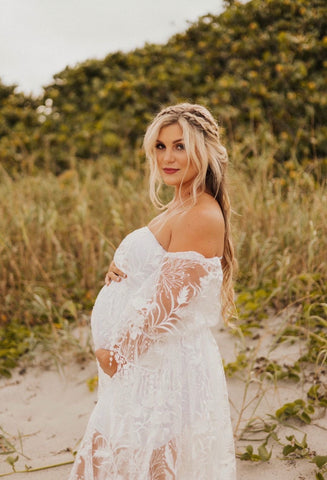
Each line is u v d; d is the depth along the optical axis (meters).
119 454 1.94
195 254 1.91
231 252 2.25
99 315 2.17
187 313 1.93
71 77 8.76
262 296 4.15
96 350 2.09
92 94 8.53
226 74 7.09
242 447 2.74
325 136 6.10
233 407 3.14
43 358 4.05
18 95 9.18
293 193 4.98
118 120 7.93
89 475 2.02
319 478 2.36
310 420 2.82
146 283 2.01
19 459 2.87
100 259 4.83
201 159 2.00
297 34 6.78
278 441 2.66
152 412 1.92
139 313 1.92
